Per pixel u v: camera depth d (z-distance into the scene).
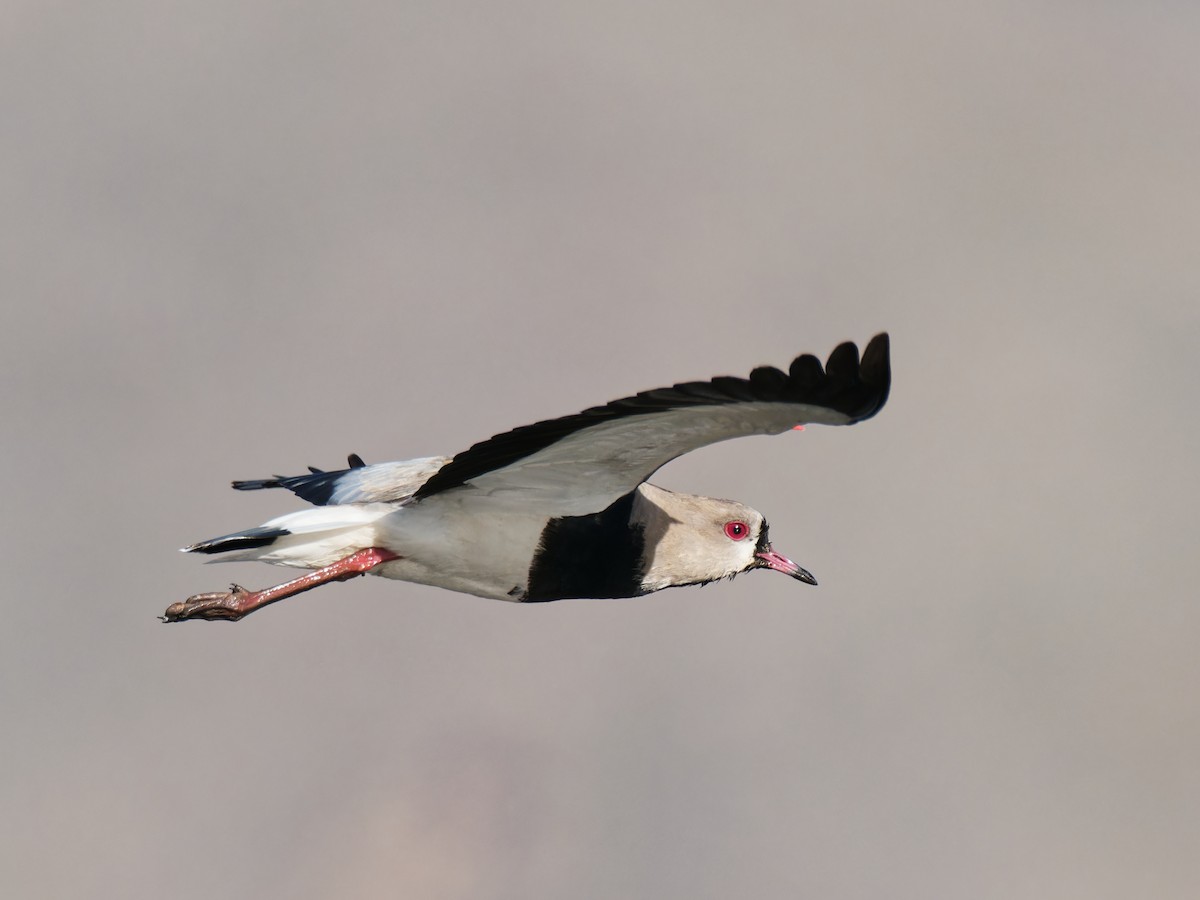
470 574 11.69
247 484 13.02
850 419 9.50
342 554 11.66
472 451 10.46
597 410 9.86
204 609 11.56
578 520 11.69
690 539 12.37
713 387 9.46
